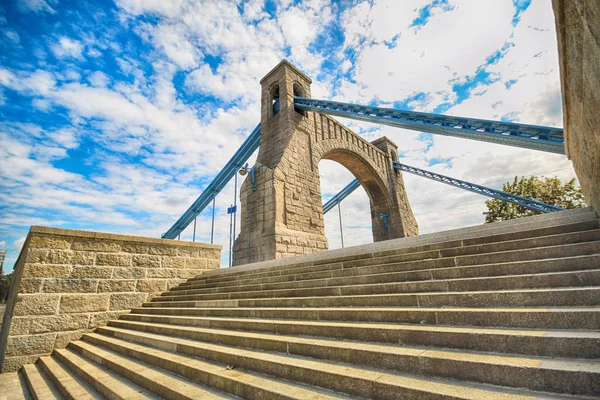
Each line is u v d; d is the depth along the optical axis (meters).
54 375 5.12
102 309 8.13
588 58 3.04
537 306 3.04
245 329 4.56
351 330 3.44
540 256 4.06
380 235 30.95
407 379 2.44
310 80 26.02
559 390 1.97
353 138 29.08
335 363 3.01
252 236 17.94
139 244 9.25
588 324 2.47
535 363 2.17
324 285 5.62
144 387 3.67
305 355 3.32
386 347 2.99
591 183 5.16
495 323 2.90
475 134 17.12
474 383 2.29
